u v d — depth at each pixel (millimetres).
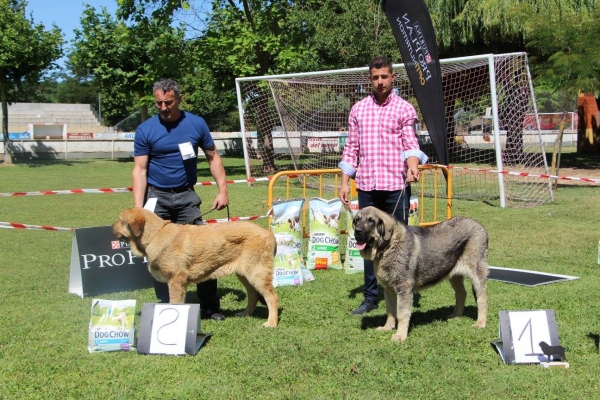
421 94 10242
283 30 22156
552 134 34750
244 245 5441
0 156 31516
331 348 4859
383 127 5605
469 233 5371
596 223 10805
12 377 4363
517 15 17641
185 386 4160
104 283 6852
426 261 5109
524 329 4586
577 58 15469
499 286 6805
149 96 23578
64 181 20031
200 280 5445
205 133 5961
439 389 4062
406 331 5066
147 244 5312
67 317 5859
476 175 18828
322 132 19672
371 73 5578
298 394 4008
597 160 24031
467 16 21188
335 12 24766
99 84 30516
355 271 7719
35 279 7457
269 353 4758
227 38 20578
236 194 15898
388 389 4074
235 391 4074
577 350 4758
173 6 20641
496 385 4098
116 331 4867
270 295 5508
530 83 13664
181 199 5914
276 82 17297
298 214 7270
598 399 3875
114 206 13992
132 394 4055
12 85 27297
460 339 5039
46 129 41531
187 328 4820
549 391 3990
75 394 4066
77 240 6793
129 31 21766
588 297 6301
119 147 34406
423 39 10109
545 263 8008
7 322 5672
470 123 19141
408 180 5426
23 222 11609
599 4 17094
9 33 24891
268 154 20875
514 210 12539
